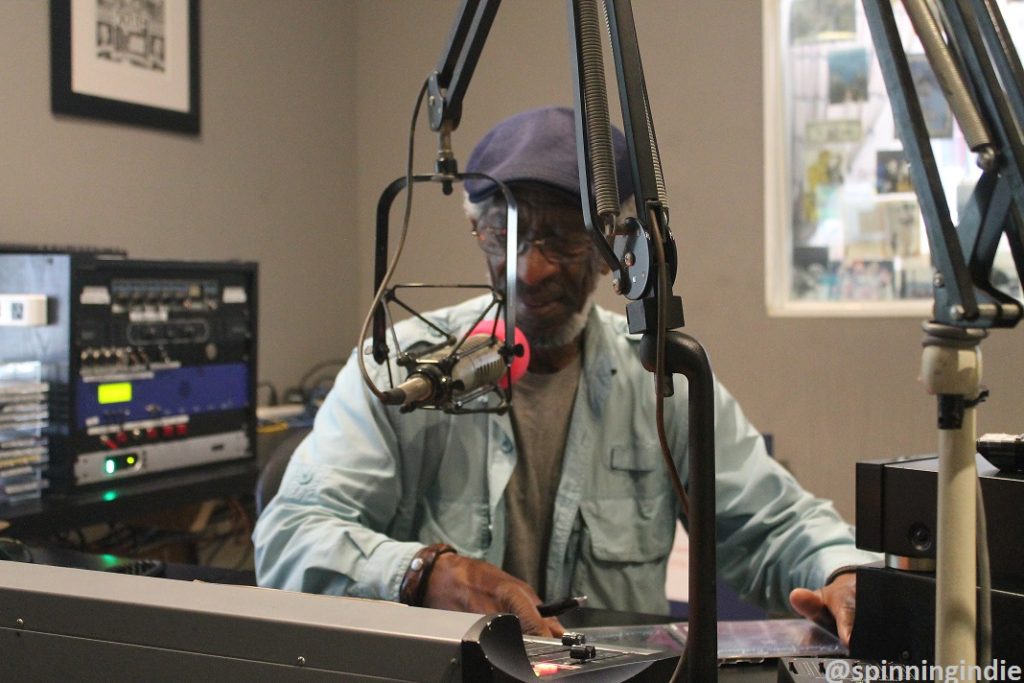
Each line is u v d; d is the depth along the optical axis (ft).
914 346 8.66
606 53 2.55
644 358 1.89
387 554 4.13
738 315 9.30
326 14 10.86
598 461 5.08
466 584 3.80
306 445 4.94
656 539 5.14
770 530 4.90
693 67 9.36
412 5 10.93
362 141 11.32
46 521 6.20
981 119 1.65
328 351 11.02
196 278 7.42
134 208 8.75
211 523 8.91
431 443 4.99
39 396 6.52
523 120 4.59
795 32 9.09
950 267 1.60
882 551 2.88
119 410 6.87
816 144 9.10
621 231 1.93
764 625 3.78
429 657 1.91
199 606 2.11
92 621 2.18
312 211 10.75
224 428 7.70
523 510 5.03
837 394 8.95
